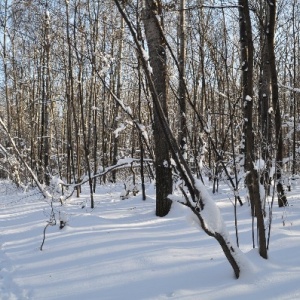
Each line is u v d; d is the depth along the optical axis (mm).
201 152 6000
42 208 8352
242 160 5570
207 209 3178
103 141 15523
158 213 6648
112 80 14898
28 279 3996
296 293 3008
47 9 11562
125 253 4297
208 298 3078
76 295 3432
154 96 3084
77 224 6160
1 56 16797
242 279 3297
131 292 3324
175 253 4121
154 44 6383
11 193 13492
